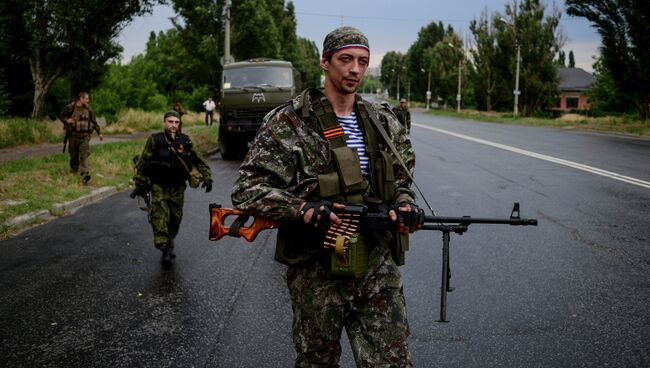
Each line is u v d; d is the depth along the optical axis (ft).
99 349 14.05
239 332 14.99
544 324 15.35
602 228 26.78
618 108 176.24
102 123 80.18
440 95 311.06
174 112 21.57
